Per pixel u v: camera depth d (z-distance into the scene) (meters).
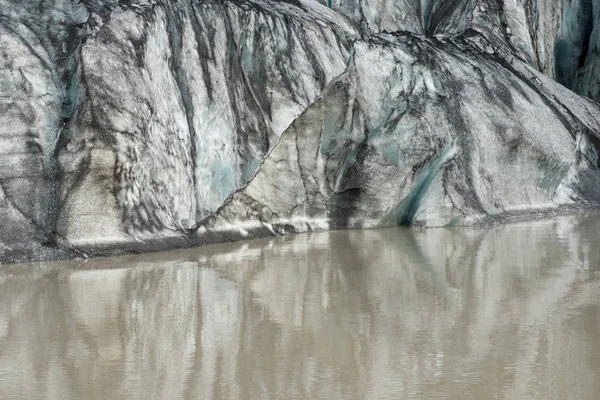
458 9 25.44
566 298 8.97
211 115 14.67
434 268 11.03
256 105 15.91
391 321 8.00
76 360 6.77
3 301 8.91
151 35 13.62
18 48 12.47
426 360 6.68
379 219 15.95
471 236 14.52
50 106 12.32
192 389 6.05
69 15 13.58
